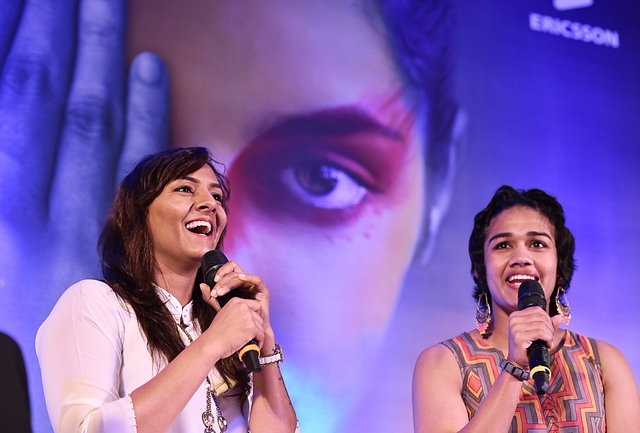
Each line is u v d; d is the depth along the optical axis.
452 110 5.49
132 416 2.36
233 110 4.87
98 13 4.61
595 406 3.41
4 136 4.23
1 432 3.80
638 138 6.02
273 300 4.68
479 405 3.43
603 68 6.05
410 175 5.24
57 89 4.41
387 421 4.77
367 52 5.34
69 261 4.23
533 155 5.65
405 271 5.08
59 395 2.48
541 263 3.62
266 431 2.89
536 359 2.96
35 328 4.07
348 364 4.77
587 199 5.71
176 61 4.77
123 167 4.47
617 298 5.56
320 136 5.06
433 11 5.61
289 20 5.16
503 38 5.79
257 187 4.81
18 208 4.17
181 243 2.94
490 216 3.83
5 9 4.39
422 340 5.00
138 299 2.79
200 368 2.46
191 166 3.07
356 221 5.02
